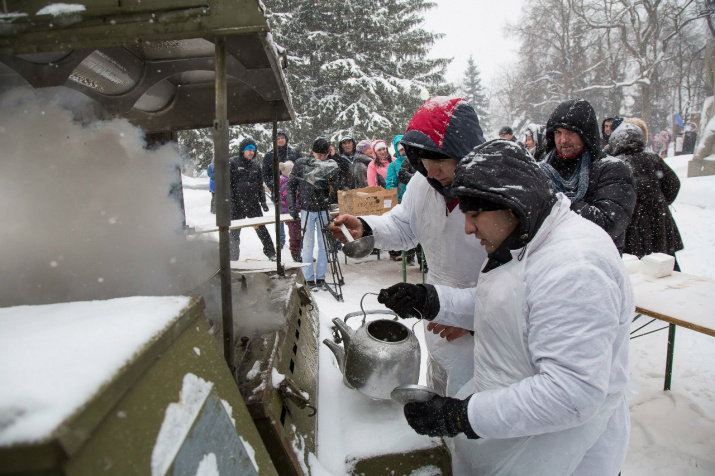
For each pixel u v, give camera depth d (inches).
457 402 40.6
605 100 1157.1
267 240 227.9
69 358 20.7
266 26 33.4
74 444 16.4
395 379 53.3
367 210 174.1
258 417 36.9
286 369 47.5
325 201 173.8
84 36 33.2
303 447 41.9
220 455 26.5
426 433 41.6
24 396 17.7
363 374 54.0
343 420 53.4
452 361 62.1
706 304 89.6
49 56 46.6
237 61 60.2
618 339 39.9
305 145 709.3
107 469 18.2
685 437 87.7
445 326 60.0
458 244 59.5
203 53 58.7
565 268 35.9
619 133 129.9
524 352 39.8
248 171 219.0
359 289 179.5
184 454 23.1
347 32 715.4
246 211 220.7
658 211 126.1
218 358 31.0
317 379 58.5
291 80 679.7
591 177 81.3
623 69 1019.3
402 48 762.2
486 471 45.1
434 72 805.2
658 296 95.2
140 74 61.2
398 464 46.9
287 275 75.5
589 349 34.5
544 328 36.2
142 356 22.0
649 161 126.4
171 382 24.5
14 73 49.1
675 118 840.3
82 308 28.3
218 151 36.0
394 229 68.9
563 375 34.7
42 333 23.8
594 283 35.1
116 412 19.9
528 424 36.2
